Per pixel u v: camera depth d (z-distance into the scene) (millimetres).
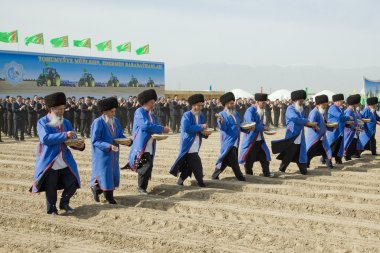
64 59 30562
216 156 15008
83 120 22297
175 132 25406
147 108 9070
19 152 15898
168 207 8320
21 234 6891
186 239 6500
